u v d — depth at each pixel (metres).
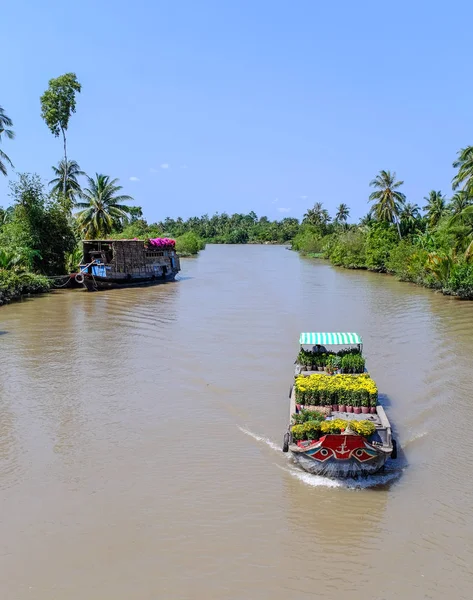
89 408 18.98
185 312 37.28
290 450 14.50
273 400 19.75
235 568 10.93
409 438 16.61
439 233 58.66
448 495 13.42
